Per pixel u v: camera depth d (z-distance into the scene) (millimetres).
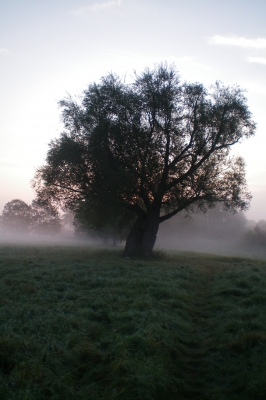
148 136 23891
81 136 24156
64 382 6004
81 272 16219
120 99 23484
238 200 25859
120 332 8367
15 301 10836
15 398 5215
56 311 9750
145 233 25156
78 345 7410
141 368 6324
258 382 6129
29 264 18891
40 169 25391
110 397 5535
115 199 23094
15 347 6945
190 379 6844
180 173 25594
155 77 24125
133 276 15477
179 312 10664
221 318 10359
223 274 18641
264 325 8961
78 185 24984
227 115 24016
